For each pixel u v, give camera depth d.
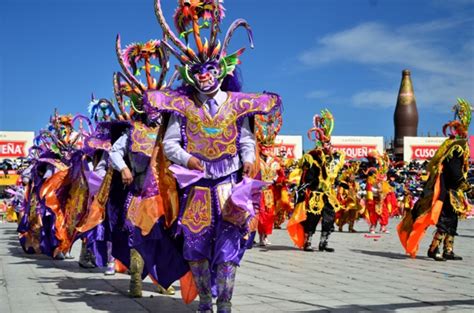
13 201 21.69
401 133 58.06
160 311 5.24
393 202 16.56
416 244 9.48
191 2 5.05
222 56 4.97
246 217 4.52
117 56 6.67
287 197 12.51
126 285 6.86
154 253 5.24
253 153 4.80
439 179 9.25
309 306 5.31
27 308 5.38
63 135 11.42
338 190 16.64
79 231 6.46
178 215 4.84
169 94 4.88
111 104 7.89
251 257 9.94
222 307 4.55
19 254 10.95
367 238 14.38
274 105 4.86
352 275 7.59
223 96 4.88
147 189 5.08
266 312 5.03
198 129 4.74
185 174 4.56
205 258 4.68
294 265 8.73
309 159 10.87
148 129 6.27
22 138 38.47
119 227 6.73
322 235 11.01
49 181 9.45
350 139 42.88
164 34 5.18
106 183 6.43
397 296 5.89
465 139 9.38
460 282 6.96
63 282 7.13
